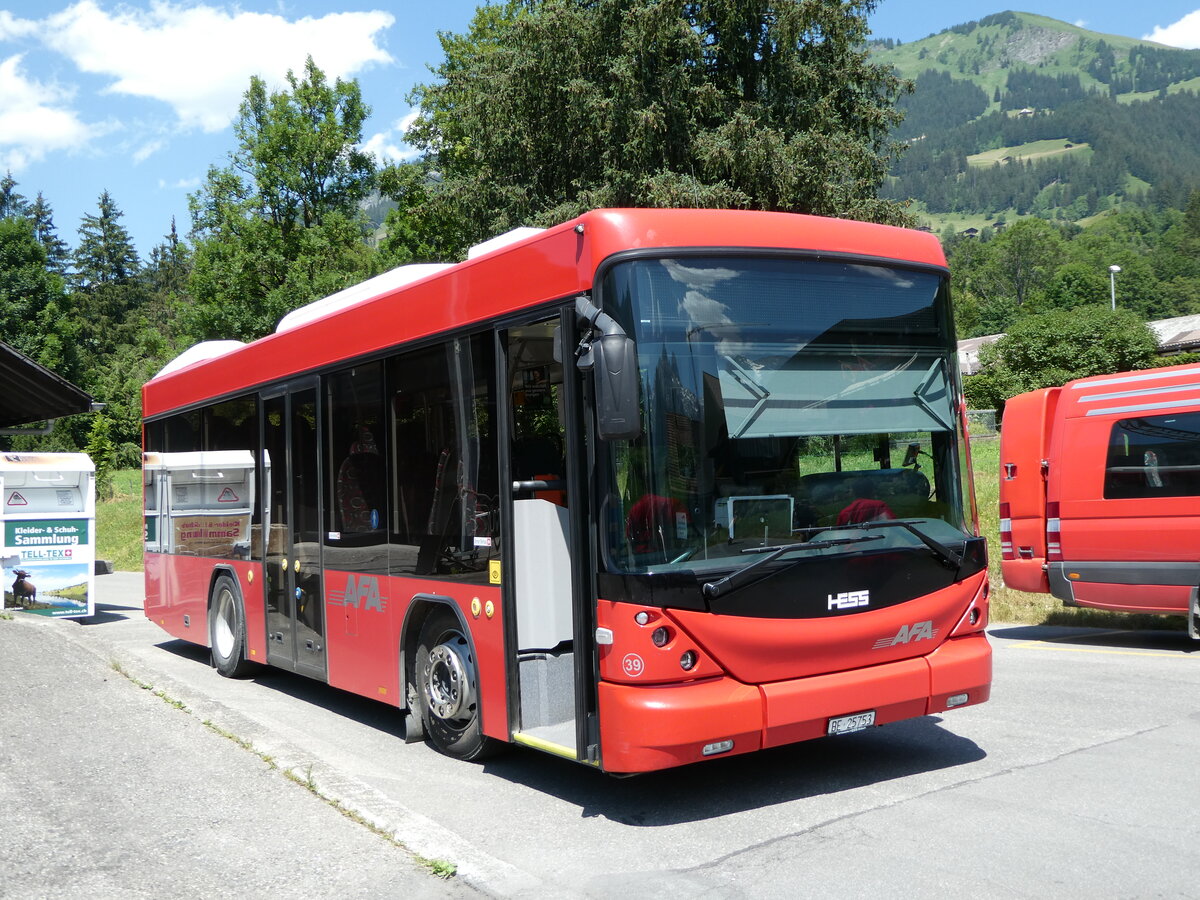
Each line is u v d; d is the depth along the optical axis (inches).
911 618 233.0
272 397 377.7
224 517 423.8
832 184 1079.6
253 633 398.3
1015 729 279.1
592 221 220.7
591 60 1119.0
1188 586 377.7
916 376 243.3
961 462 247.9
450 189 1250.0
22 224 2623.0
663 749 206.7
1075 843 193.0
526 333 243.3
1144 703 301.3
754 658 215.3
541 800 240.1
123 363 3457.2
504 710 249.0
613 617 212.7
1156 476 386.6
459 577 265.6
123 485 2066.9
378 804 221.3
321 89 1600.6
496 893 178.4
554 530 240.4
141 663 395.5
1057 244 6038.4
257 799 229.9
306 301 1503.4
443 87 1421.0
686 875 187.5
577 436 225.3
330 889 180.9
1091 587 406.6
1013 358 1877.5
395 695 297.6
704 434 215.5
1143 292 5797.2
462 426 265.9
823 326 231.8
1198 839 192.7
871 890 175.9
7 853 203.0
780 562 216.8
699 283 220.4
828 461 227.8
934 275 250.5
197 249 1604.3
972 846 194.1
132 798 234.1
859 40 1198.3
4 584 619.8
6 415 780.0
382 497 303.3
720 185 1010.1
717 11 1120.2
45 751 276.1
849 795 230.1
